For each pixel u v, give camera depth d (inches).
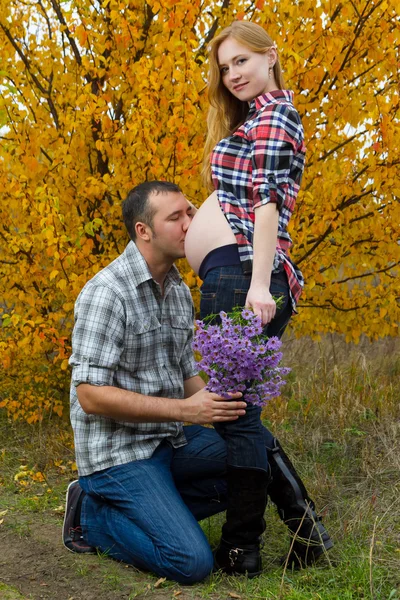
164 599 93.9
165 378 110.6
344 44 147.3
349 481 140.3
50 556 108.3
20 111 146.0
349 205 157.3
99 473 106.3
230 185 97.3
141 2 153.6
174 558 98.3
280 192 92.3
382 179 146.0
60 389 182.7
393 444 151.3
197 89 139.3
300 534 103.4
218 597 94.8
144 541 100.9
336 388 181.5
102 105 142.1
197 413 98.3
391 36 144.0
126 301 105.9
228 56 99.6
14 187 146.1
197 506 113.0
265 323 91.8
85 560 106.3
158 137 155.0
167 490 104.0
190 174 141.6
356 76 153.8
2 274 163.9
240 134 97.2
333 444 154.9
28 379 168.2
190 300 116.5
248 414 98.9
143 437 107.3
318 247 162.1
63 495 138.2
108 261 155.3
